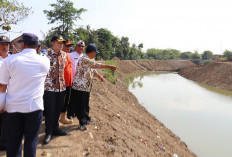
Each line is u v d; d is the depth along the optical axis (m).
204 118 11.27
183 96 17.39
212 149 7.54
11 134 2.38
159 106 13.59
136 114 9.38
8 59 2.27
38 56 2.48
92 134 4.22
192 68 44.09
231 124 10.35
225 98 17.34
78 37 38.28
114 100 9.99
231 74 28.83
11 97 2.31
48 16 33.91
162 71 53.72
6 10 5.73
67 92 4.22
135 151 4.29
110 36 58.59
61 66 3.58
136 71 47.62
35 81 2.39
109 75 19.00
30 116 2.39
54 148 3.47
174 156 5.79
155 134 7.32
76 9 34.66
